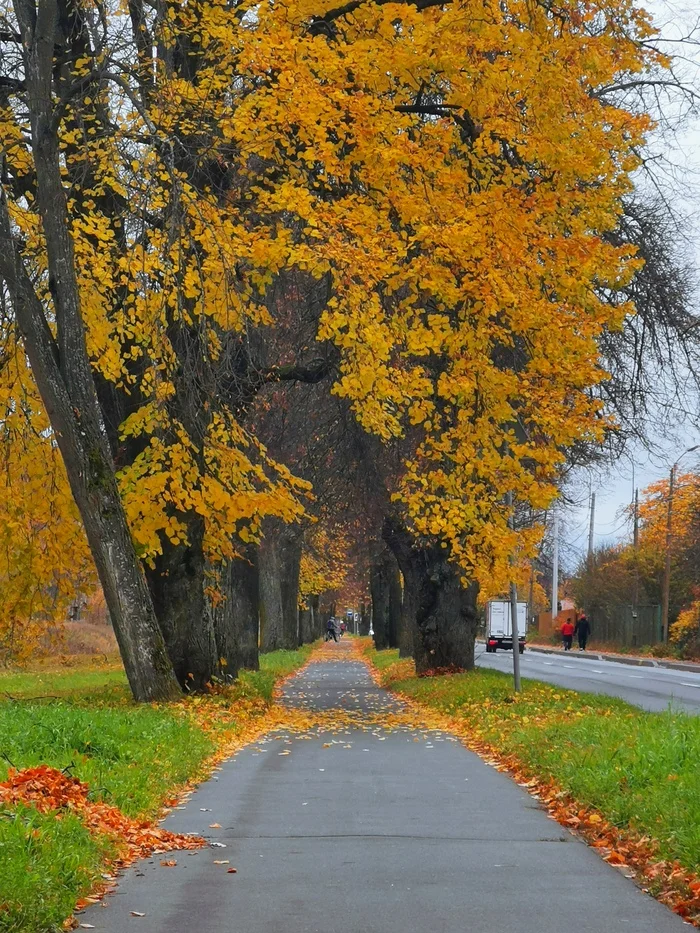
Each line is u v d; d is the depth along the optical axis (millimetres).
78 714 18922
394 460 36281
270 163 24734
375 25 23359
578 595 104500
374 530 44281
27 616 27766
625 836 11391
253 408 32875
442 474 25000
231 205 23766
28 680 44906
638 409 29891
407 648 60719
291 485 26391
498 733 21078
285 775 16469
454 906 8914
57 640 29891
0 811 10680
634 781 13352
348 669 60344
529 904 9000
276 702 32938
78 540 26969
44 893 8531
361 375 22156
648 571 88438
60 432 23438
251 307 23422
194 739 18938
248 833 11914
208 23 23047
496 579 25641
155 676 24656
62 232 22766
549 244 23328
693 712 26172
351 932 8172
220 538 26328
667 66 24500
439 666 40875
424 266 22281
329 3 23109
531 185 24500
